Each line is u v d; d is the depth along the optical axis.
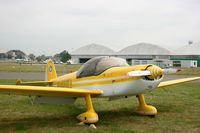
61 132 6.04
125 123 6.97
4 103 9.92
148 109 7.81
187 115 7.98
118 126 6.62
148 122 7.09
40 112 8.40
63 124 6.84
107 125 6.74
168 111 8.60
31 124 6.82
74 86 7.94
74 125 6.73
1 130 6.21
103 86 7.20
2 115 7.91
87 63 7.72
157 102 10.40
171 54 79.50
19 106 9.34
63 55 111.31
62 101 7.32
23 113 8.23
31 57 152.12
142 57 81.50
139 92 6.98
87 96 6.97
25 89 6.05
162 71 6.84
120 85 6.91
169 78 23.11
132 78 6.77
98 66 7.39
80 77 7.76
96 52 87.56
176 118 7.56
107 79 7.14
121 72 6.92
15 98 11.10
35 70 36.22
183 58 74.19
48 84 9.38
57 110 8.75
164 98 11.45
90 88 7.45
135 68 6.83
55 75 10.66
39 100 7.08
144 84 6.83
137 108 8.48
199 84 18.28
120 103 10.06
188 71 34.78
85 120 6.75
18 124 6.80
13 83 17.44
